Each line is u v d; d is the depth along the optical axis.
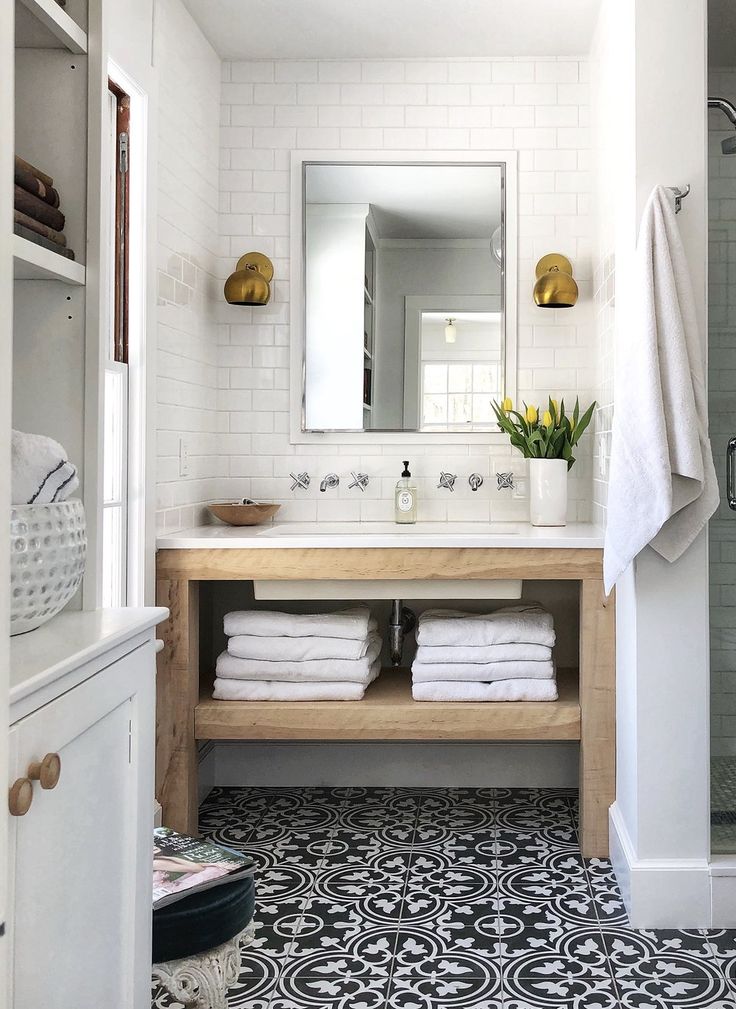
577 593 3.51
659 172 2.45
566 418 3.34
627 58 2.57
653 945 2.31
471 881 2.67
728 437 2.79
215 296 3.52
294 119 3.55
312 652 3.03
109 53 2.42
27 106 1.46
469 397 3.53
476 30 3.31
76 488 1.41
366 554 2.87
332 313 3.55
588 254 3.48
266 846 2.92
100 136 1.46
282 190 3.55
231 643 3.06
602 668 2.83
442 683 3.00
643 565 2.43
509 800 3.35
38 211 1.35
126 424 2.72
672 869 2.41
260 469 3.57
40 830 1.01
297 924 2.40
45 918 1.03
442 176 3.53
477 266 3.52
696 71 2.45
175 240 3.03
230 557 2.88
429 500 3.55
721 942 2.33
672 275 2.34
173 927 1.65
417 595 2.93
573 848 2.91
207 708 2.96
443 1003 2.04
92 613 1.44
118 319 2.69
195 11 3.15
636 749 2.44
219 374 3.56
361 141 3.54
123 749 1.32
